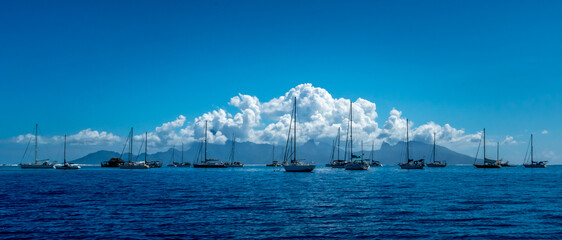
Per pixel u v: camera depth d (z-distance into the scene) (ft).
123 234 81.35
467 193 167.63
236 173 433.48
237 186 212.84
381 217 102.06
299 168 396.98
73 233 82.33
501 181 264.52
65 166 543.39
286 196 155.02
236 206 124.06
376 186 211.82
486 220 97.40
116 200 140.56
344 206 124.06
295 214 107.24
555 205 125.39
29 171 484.74
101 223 93.25
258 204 129.29
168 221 95.96
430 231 84.69
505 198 146.51
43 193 167.43
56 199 143.33
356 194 163.73
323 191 178.91
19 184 228.43
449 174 396.98
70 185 220.23
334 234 81.92
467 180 276.82
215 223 93.40
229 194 164.04
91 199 143.64
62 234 81.46
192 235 80.53
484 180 277.44
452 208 118.73
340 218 100.68
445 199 143.54
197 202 134.72
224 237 78.89
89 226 89.56
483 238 78.23
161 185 221.05
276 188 197.88
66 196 154.40
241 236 79.87
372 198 147.23
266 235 80.84
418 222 94.94
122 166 583.58
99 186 212.02
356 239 77.61
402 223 93.61
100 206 123.85
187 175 375.45
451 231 84.58
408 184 229.25
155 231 84.23
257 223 93.61
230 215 105.40
